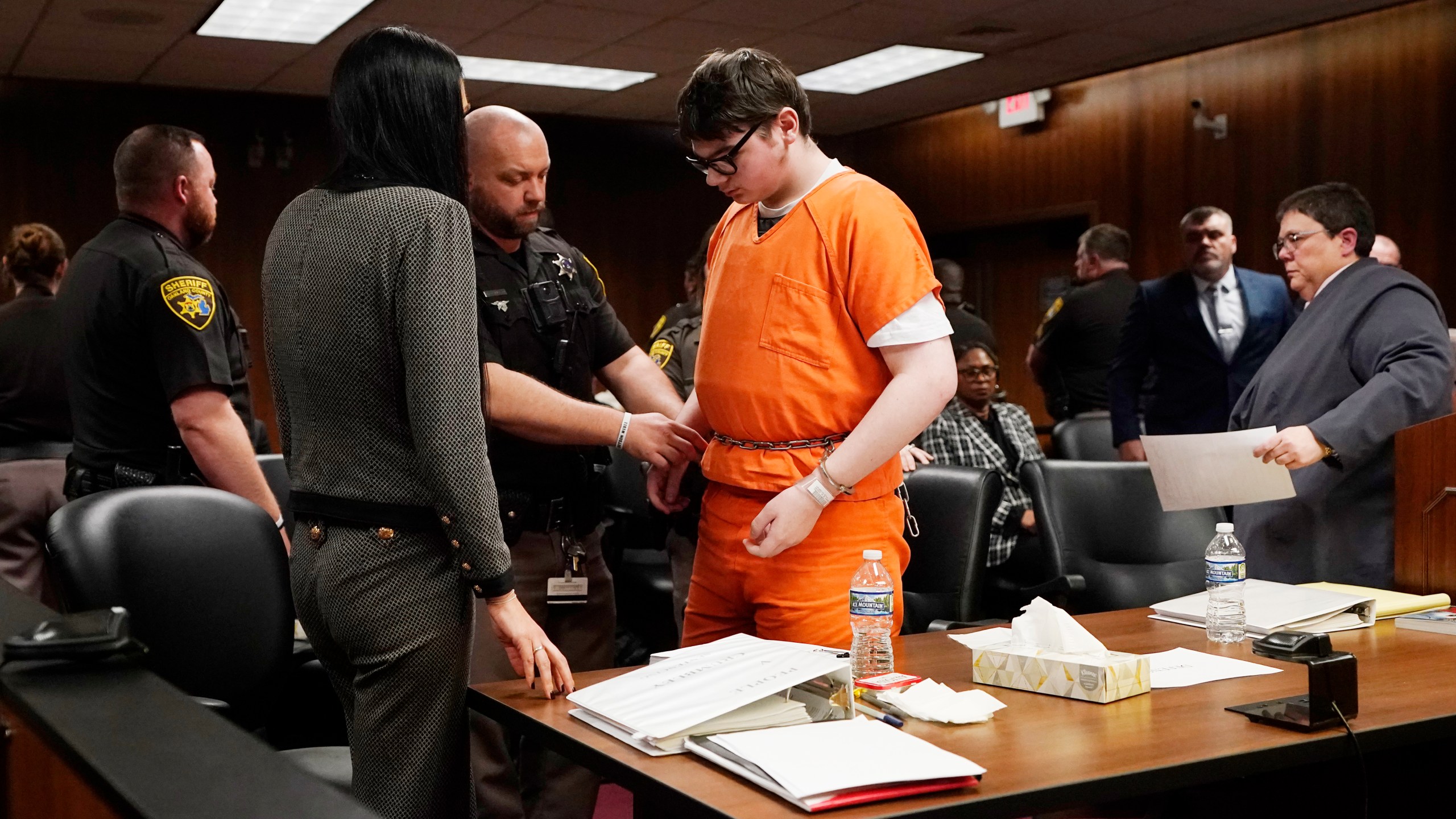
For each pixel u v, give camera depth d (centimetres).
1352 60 646
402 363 160
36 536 379
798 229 192
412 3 603
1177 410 465
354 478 162
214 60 711
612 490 450
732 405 197
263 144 828
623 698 151
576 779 247
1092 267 559
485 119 225
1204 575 310
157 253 272
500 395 216
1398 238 628
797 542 186
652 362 261
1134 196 775
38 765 100
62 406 392
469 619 167
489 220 229
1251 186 702
